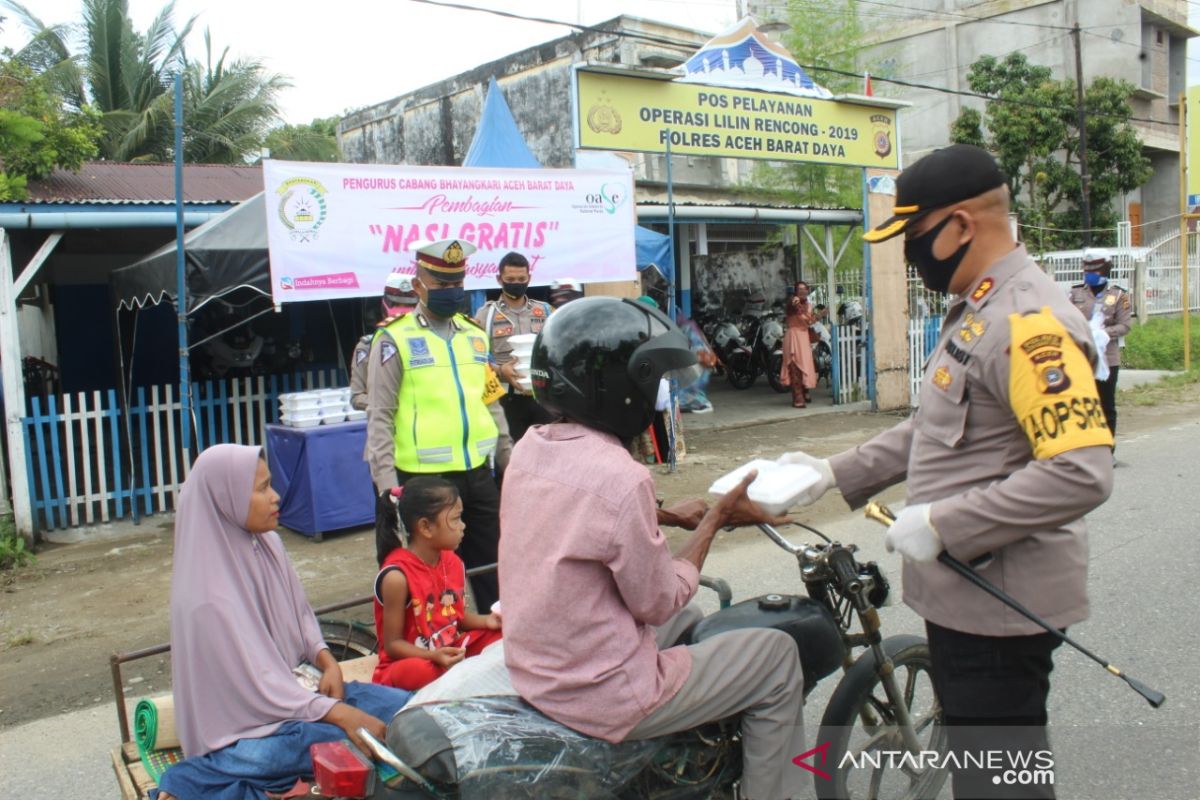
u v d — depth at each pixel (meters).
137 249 12.09
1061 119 21.92
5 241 7.32
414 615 3.61
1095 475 1.99
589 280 8.78
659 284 11.22
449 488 3.66
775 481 2.67
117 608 6.06
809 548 2.90
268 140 24.16
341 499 7.45
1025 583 2.22
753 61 11.23
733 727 2.67
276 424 8.00
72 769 3.99
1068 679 4.30
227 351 10.57
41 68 21.83
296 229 7.24
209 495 2.98
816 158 11.90
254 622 3.01
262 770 2.76
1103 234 22.50
